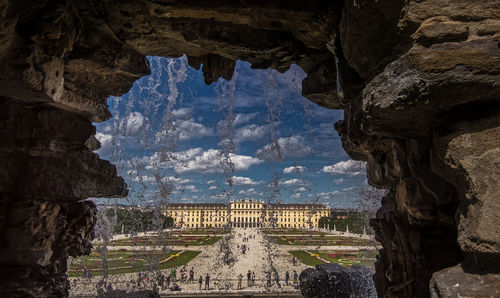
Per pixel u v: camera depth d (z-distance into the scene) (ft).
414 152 10.18
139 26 17.57
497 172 6.44
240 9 15.74
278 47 18.37
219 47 18.75
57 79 15.78
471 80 6.64
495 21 6.98
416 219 11.73
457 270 7.25
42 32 13.52
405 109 7.59
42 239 18.02
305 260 96.12
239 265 88.89
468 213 6.95
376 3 8.86
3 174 17.54
